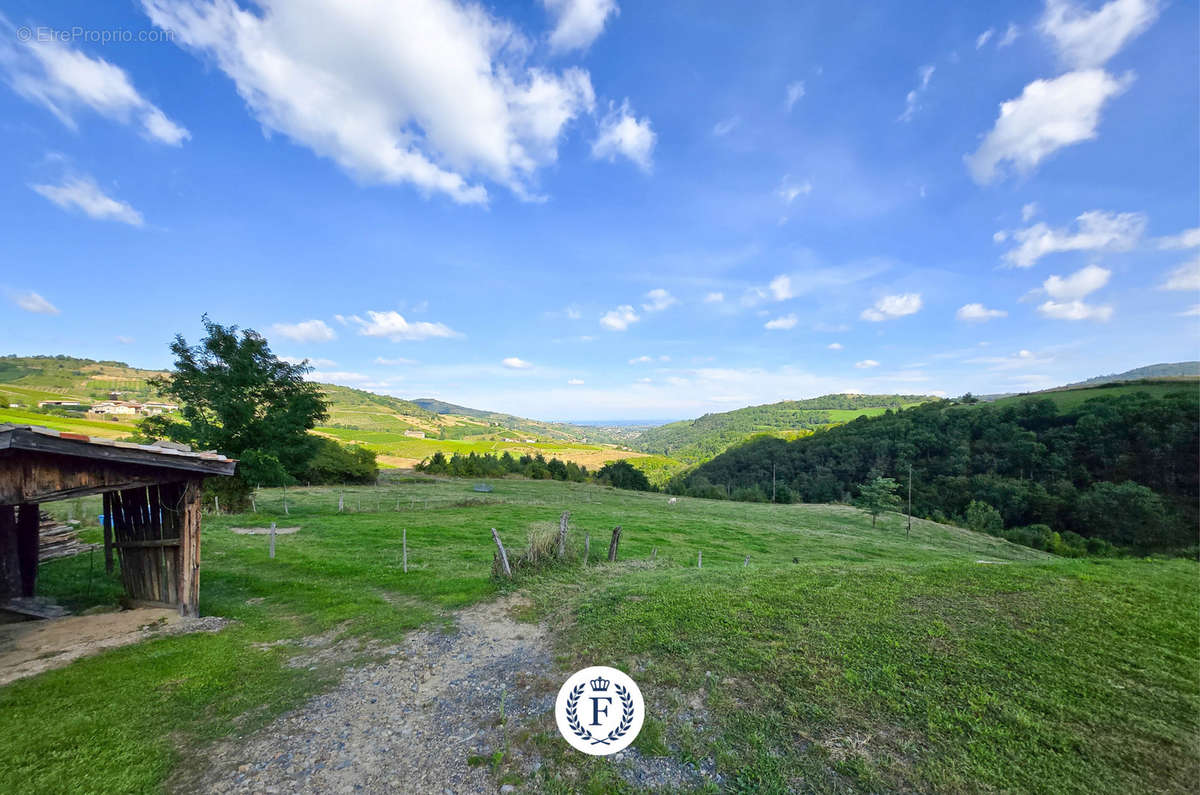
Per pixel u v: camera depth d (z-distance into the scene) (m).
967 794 3.96
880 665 6.08
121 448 7.81
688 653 6.73
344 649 7.87
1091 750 4.43
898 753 4.51
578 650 7.36
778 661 6.29
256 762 4.81
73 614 9.25
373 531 21.00
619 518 33.44
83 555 13.30
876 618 7.49
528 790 4.33
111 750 4.86
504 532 22.67
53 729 5.18
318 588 11.30
